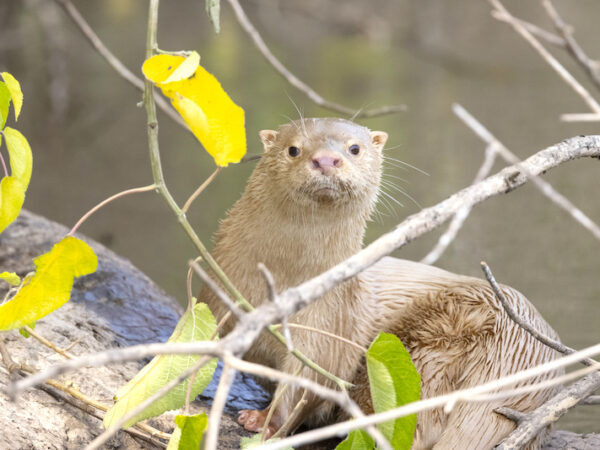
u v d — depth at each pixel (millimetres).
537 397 7219
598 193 15086
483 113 20875
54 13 27516
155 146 5605
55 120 20688
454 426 7172
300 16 31453
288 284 7508
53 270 5859
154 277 11992
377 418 3992
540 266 11836
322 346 7523
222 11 33094
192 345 3859
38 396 6516
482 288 8117
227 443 7172
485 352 7602
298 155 7410
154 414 5750
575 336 9406
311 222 7348
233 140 5727
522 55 27766
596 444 7391
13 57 24312
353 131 7750
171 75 5344
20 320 5914
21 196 5715
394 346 5418
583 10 34062
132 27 29984
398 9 32500
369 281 8422
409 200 14562
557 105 21406
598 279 11297
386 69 26516
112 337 8062
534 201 15180
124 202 15406
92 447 4102
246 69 25938
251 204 7625
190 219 14406
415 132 19312
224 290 7520
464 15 32750
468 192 4988
